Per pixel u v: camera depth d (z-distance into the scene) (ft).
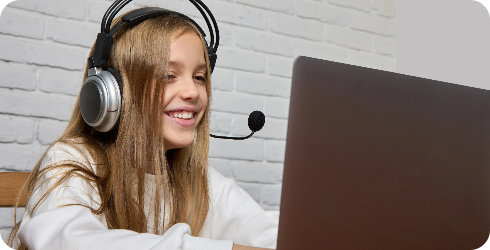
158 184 2.48
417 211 1.44
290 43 5.13
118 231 1.65
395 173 1.41
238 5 4.89
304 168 1.31
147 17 2.55
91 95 2.23
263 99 4.88
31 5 3.94
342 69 1.35
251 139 4.76
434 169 1.47
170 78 2.49
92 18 4.18
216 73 4.67
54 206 1.93
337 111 1.34
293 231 1.29
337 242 1.33
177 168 2.91
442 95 1.50
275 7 5.10
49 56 3.97
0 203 2.62
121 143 2.39
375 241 1.37
